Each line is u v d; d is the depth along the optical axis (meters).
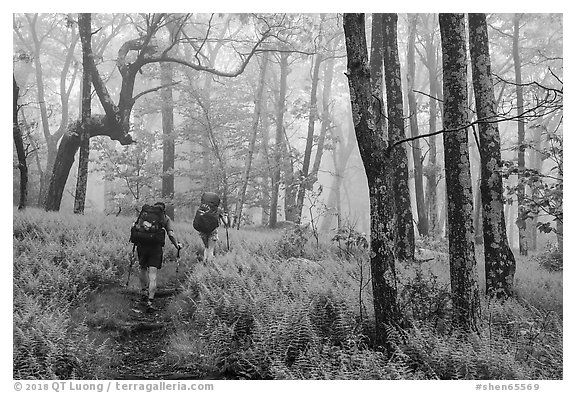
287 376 6.55
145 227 10.91
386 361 6.98
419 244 20.42
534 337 7.85
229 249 14.81
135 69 22.73
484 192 11.09
